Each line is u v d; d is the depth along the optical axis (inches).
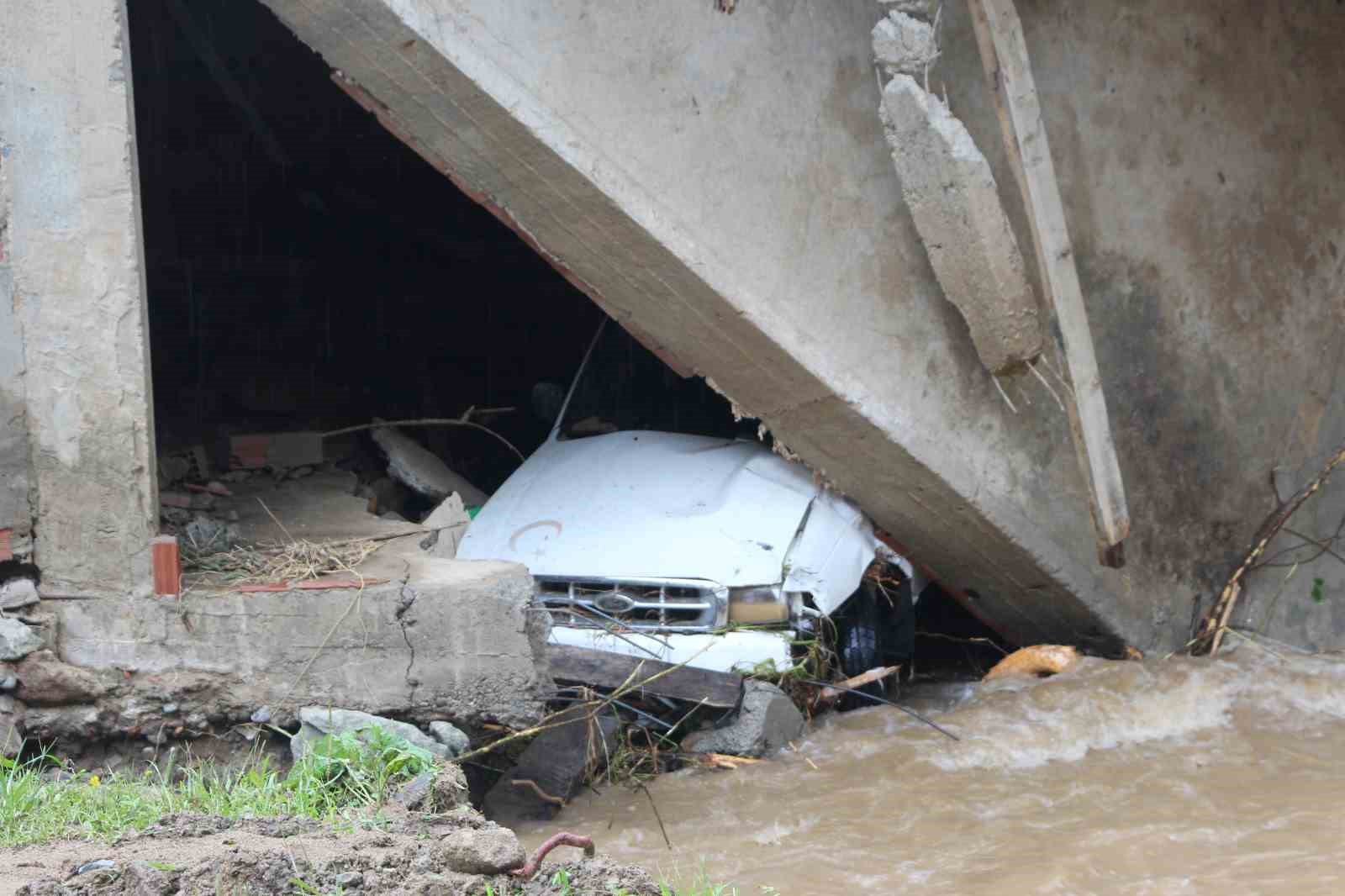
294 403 522.0
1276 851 279.9
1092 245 420.8
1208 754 355.9
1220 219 448.1
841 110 371.2
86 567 284.0
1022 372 389.1
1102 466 392.2
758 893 260.8
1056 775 339.9
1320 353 478.3
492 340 621.6
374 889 190.9
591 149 326.3
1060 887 262.8
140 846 206.4
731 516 376.2
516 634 303.9
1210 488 457.7
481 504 455.5
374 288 605.6
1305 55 460.8
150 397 288.4
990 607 449.4
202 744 289.0
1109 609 435.5
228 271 571.5
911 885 266.5
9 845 210.7
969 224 360.5
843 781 333.7
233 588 291.3
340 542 332.2
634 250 348.2
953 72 382.9
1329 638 460.4
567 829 306.2
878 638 405.4
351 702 292.4
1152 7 421.1
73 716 280.2
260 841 209.9
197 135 579.5
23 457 280.4
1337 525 469.1
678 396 438.3
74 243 280.4
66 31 278.1
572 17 320.8
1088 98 413.1
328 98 574.2
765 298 357.4
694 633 356.8
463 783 256.4
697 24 341.7
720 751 350.9
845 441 384.5
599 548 371.2
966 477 393.1
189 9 531.8
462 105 319.9
